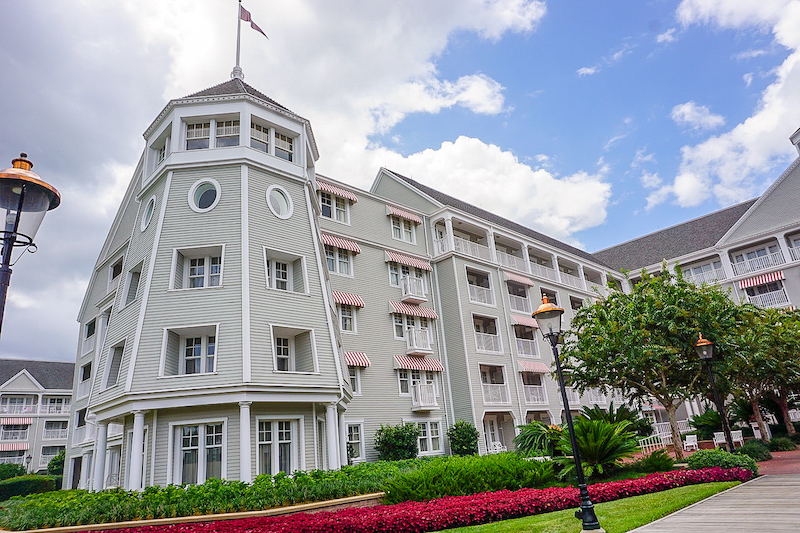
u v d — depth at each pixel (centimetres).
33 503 1369
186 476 1650
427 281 3159
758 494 1212
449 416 2888
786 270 3900
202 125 2117
